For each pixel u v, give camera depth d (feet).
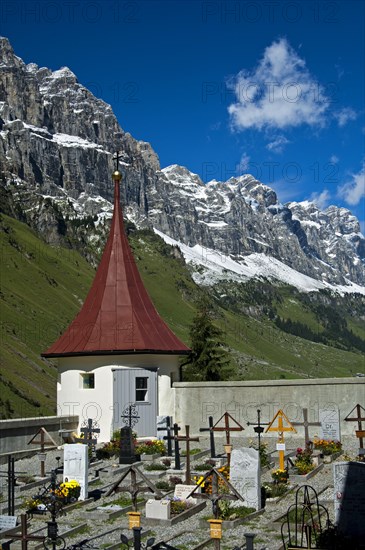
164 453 113.39
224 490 75.51
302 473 92.99
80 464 81.82
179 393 134.41
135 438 117.50
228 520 70.74
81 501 79.97
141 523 72.13
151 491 78.18
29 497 83.66
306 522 67.82
